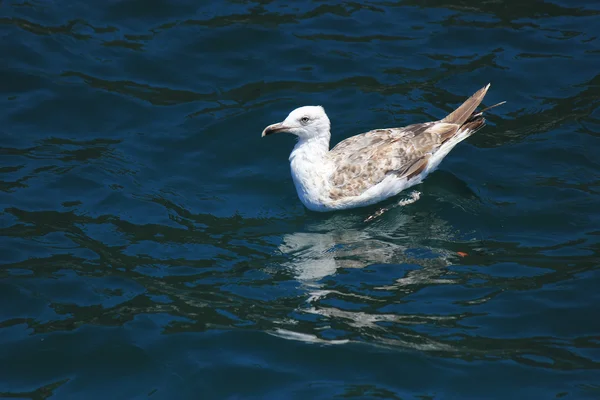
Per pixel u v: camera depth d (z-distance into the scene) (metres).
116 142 13.45
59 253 11.14
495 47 15.39
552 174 12.75
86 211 12.01
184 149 13.44
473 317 9.96
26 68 14.70
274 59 15.20
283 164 13.39
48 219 11.78
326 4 16.28
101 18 15.96
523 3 16.25
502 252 11.26
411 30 15.88
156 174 12.90
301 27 15.95
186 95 14.45
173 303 10.29
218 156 13.38
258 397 8.87
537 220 11.87
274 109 14.12
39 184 12.44
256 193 12.74
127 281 10.68
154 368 9.30
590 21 15.92
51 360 9.41
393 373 9.11
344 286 10.63
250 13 16.19
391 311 10.10
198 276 10.83
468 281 10.65
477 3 16.30
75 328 9.86
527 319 9.90
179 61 15.13
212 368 9.25
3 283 10.52
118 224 11.80
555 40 15.46
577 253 11.11
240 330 9.81
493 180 12.77
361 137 12.72
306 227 12.06
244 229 11.93
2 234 11.40
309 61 15.13
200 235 11.70
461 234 11.75
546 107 14.04
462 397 8.77
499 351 9.40
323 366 9.24
